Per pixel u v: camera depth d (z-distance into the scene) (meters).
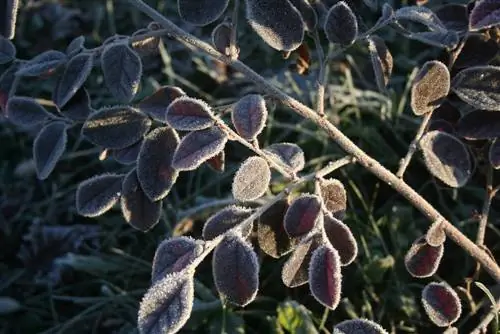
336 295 0.35
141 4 0.40
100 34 0.66
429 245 0.41
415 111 0.40
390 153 0.54
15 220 0.56
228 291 0.35
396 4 0.53
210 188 0.56
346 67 0.58
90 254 0.54
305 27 0.41
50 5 0.66
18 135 0.60
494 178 0.44
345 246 0.37
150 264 0.52
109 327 0.51
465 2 0.47
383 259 0.49
